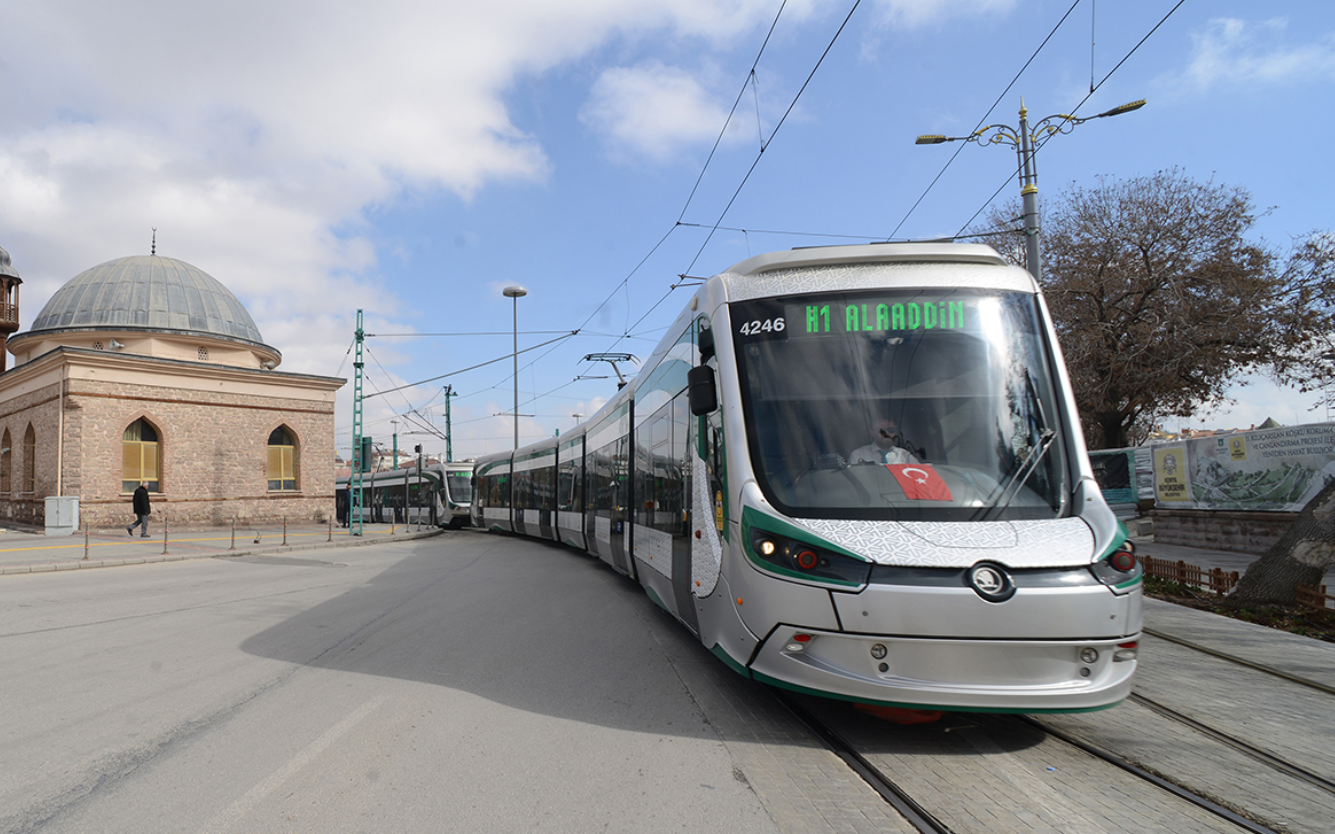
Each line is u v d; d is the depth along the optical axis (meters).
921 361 5.60
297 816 3.75
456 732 5.07
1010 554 4.64
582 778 4.30
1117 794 4.23
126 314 30.53
